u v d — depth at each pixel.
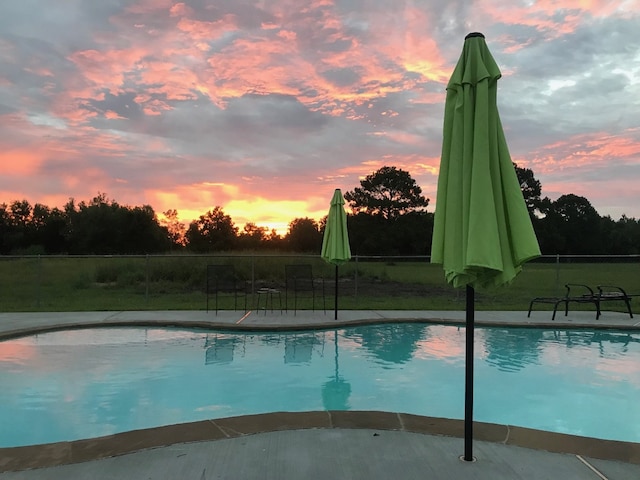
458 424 3.77
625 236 56.50
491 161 2.60
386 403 5.29
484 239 2.44
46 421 4.62
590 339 8.70
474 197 2.50
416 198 52.69
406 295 15.51
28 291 15.89
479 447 3.28
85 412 4.88
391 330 9.45
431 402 5.32
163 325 9.38
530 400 5.39
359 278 20.77
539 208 54.62
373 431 3.60
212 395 5.50
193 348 7.88
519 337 8.83
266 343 8.29
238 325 9.02
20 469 2.88
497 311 11.45
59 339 8.41
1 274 17.31
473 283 2.71
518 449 3.25
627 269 20.44
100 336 8.67
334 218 10.00
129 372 6.41
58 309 11.28
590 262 17.72
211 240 54.31
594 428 4.57
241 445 3.30
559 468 2.94
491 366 6.89
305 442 3.36
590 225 54.88
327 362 7.09
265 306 11.48
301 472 2.85
